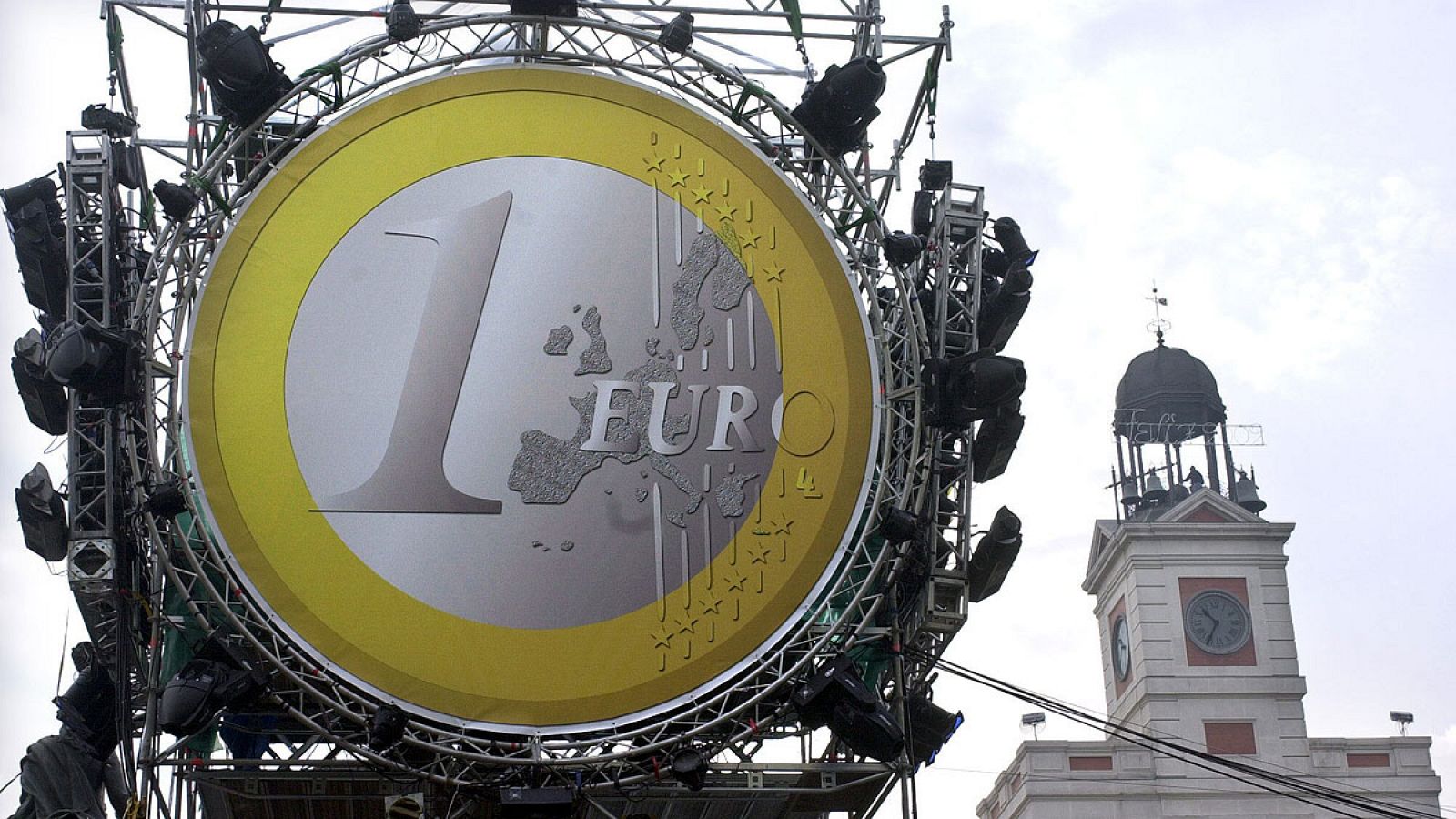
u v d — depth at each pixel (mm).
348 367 30375
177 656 29688
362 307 30734
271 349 30188
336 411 30109
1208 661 67812
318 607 28984
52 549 29531
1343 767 65750
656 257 31828
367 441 30062
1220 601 68812
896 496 31125
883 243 32094
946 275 32875
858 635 29938
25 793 29375
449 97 32094
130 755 28750
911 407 31562
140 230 32219
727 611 30016
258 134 31797
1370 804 64000
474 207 31594
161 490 28359
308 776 29203
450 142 31844
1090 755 65500
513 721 28906
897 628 30703
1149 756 65562
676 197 32156
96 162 30812
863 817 32125
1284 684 67250
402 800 28641
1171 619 68500
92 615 30156
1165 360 75438
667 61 32719
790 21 34344
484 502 30078
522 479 30297
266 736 30297
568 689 29219
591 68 32781
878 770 30203
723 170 32406
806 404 31266
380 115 31750
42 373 30250
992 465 32469
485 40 33500
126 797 30234
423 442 30203
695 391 31172
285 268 30625
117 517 29266
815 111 32469
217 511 29141
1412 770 65500
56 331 29969
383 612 29172
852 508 30766
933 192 33594
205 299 30125
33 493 28984
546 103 32344
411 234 31250
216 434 29531
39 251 30562
